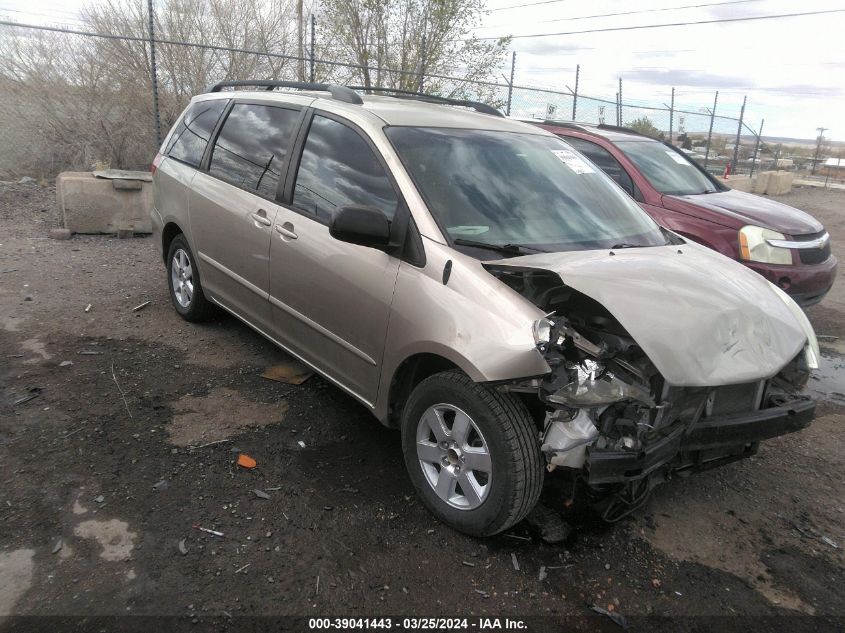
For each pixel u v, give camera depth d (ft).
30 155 37.17
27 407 12.42
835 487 12.40
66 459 10.91
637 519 10.85
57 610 7.92
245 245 13.84
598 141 23.58
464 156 11.93
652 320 8.84
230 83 17.17
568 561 9.64
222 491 10.48
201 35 42.34
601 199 13.02
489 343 8.92
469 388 9.34
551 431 8.91
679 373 8.61
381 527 10.00
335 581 8.84
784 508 11.57
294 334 13.00
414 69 46.16
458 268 9.68
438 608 8.58
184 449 11.53
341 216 9.86
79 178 25.57
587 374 8.91
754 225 19.62
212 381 14.25
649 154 23.93
